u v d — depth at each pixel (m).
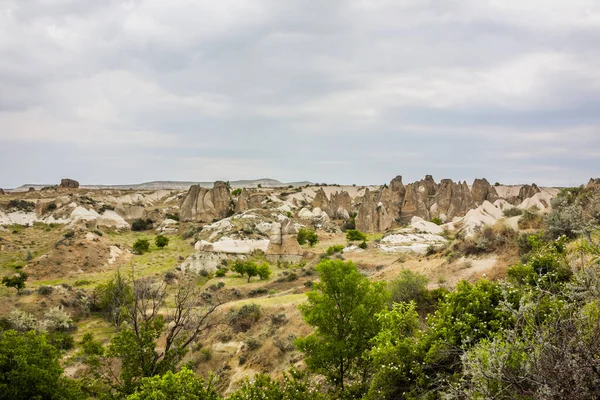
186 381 15.04
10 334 18.92
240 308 35.84
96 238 70.56
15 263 63.75
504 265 25.95
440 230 79.38
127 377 19.16
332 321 19.31
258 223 89.38
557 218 21.58
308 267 59.88
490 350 7.86
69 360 29.95
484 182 128.75
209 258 65.25
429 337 12.89
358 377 18.70
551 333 7.23
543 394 6.24
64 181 147.00
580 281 7.89
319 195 129.38
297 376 16.17
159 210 124.12
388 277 32.50
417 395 11.66
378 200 120.25
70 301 45.62
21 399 17.16
